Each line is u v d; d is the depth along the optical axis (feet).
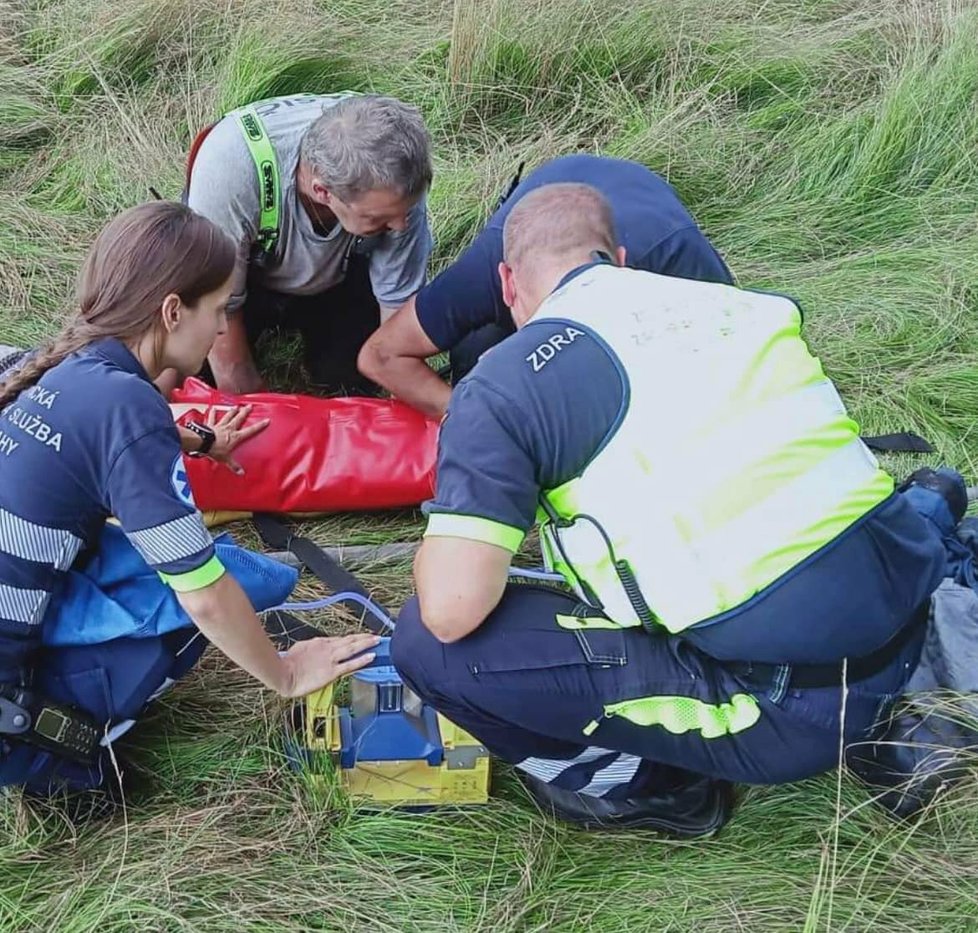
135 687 6.44
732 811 6.82
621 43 14.05
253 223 8.87
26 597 5.96
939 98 12.67
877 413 9.78
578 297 5.75
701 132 13.11
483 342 9.00
